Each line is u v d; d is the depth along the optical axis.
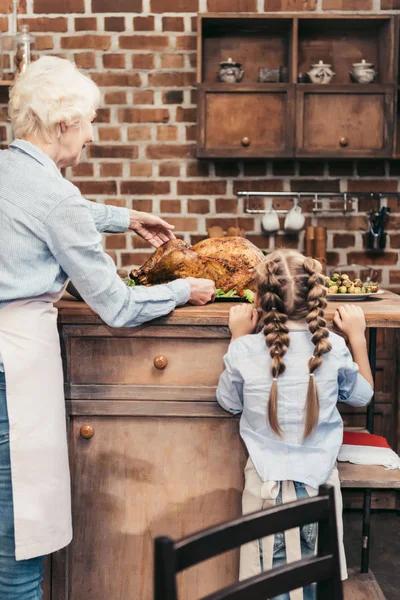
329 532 1.12
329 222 3.38
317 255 3.28
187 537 0.97
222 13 3.12
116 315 1.71
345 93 3.11
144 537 1.98
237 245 2.08
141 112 3.33
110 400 1.92
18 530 1.67
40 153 1.66
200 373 1.91
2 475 1.67
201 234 3.39
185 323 1.86
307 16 3.12
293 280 1.77
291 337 1.76
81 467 1.96
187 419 1.93
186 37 3.30
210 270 2.04
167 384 1.92
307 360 1.75
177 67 3.31
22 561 1.70
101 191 3.38
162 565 0.92
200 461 1.94
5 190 1.62
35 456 1.67
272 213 3.29
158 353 1.91
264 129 3.12
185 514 1.96
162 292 1.80
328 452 1.77
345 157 3.13
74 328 1.90
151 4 3.28
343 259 3.39
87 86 1.71
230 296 2.04
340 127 3.12
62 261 1.64
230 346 1.81
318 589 1.15
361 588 2.37
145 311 1.76
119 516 1.97
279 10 3.29
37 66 1.69
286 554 1.71
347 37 3.31
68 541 1.77
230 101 3.11
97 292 1.67
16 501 1.67
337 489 1.79
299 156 3.12
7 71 3.27
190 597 1.97
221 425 1.93
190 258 2.03
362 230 3.38
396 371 3.00
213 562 1.96
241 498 1.95
